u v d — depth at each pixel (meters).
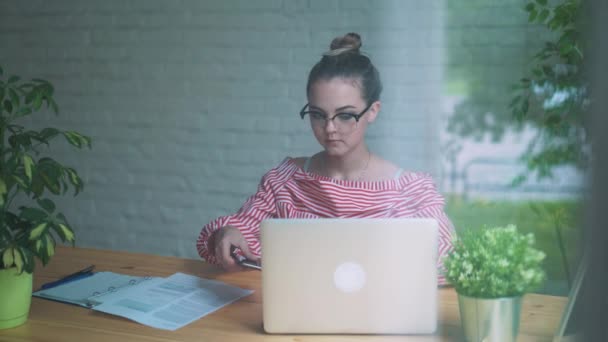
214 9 3.09
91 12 3.30
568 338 0.41
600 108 0.28
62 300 1.41
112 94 3.31
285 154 3.04
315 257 1.17
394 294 1.15
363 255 1.15
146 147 3.28
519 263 0.87
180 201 3.24
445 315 1.06
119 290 1.45
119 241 3.36
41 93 1.34
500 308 0.90
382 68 2.58
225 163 3.14
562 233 0.45
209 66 3.12
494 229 0.49
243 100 3.09
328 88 1.57
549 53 0.45
